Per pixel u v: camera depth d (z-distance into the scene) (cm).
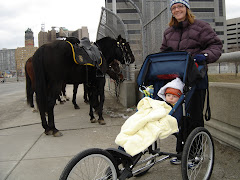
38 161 328
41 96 429
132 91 703
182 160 207
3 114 727
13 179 277
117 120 559
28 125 562
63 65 440
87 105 827
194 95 260
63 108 775
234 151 308
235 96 303
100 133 455
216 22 5341
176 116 227
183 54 238
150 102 224
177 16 269
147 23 643
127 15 805
